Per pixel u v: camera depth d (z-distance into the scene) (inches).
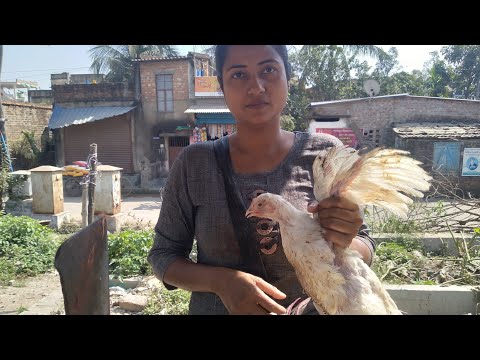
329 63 546.9
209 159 58.4
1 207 389.4
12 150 642.2
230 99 54.2
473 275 193.6
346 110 615.5
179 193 60.3
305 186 58.2
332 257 52.9
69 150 672.4
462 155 526.9
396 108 607.5
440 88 629.6
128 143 660.1
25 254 258.4
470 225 280.1
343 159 53.1
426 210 282.0
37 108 709.9
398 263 217.5
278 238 56.0
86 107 663.8
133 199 570.3
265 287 49.7
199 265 56.0
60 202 365.7
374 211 268.7
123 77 752.3
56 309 171.0
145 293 197.5
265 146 58.4
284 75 54.1
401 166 49.8
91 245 40.6
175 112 647.1
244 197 57.2
